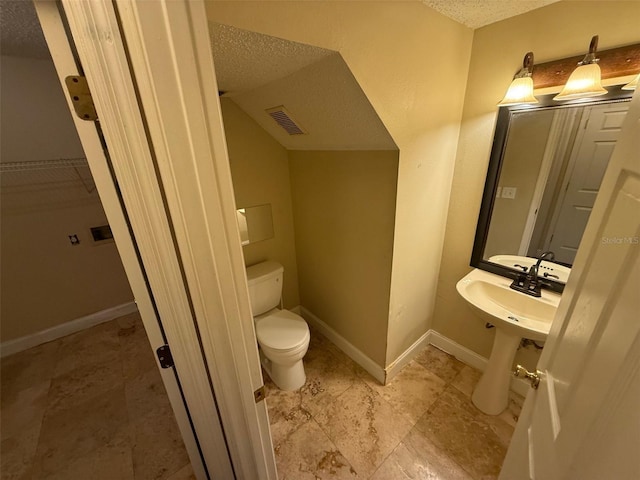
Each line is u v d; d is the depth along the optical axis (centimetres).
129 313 273
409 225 156
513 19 130
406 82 120
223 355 71
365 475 141
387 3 101
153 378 200
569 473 51
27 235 215
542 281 151
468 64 149
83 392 191
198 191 53
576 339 61
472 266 179
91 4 41
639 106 52
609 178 61
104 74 45
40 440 161
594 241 63
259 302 200
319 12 86
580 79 111
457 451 149
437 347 221
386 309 170
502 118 145
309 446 154
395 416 169
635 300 41
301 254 232
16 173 203
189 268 59
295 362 181
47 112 205
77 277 242
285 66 105
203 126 50
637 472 35
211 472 101
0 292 213
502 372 160
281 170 206
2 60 185
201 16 45
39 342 233
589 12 113
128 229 61
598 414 45
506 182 153
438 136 150
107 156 55
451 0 113
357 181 158
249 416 81
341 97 116
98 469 146
